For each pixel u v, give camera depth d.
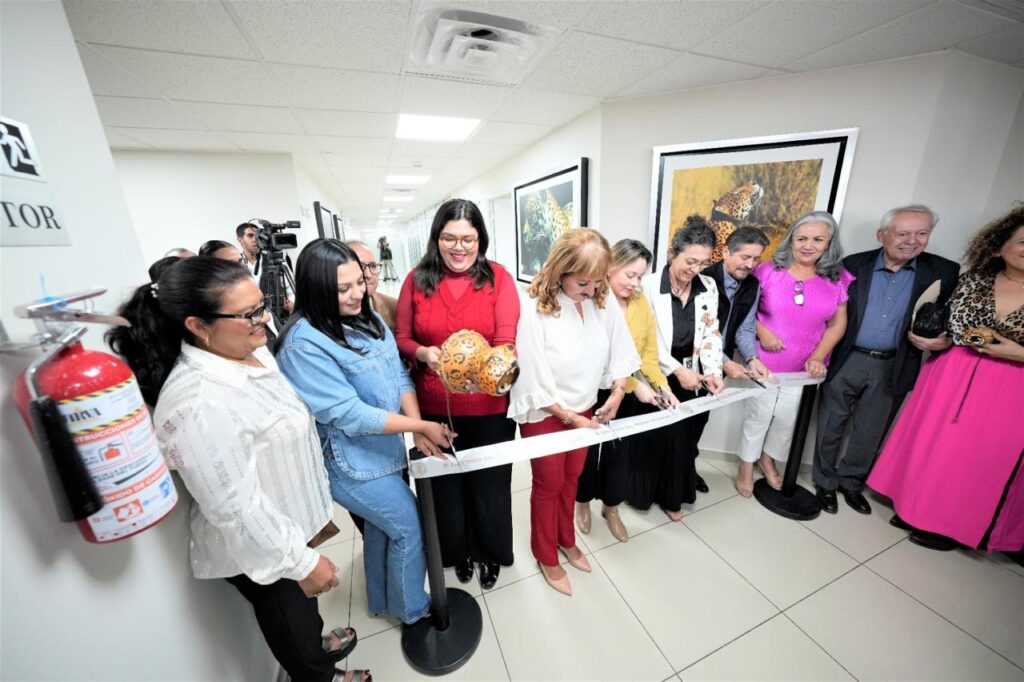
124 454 0.50
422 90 2.07
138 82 1.82
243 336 0.70
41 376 0.46
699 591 1.46
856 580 1.50
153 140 2.85
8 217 0.49
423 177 5.07
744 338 1.80
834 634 1.30
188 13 1.32
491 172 4.55
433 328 1.19
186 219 3.34
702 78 1.95
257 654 1.06
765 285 1.81
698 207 2.12
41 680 0.48
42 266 0.54
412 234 12.09
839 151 1.82
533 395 1.14
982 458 1.49
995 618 1.34
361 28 1.45
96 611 0.56
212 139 2.91
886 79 1.73
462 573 1.52
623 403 1.66
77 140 0.63
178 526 0.76
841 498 1.97
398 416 0.96
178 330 0.70
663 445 1.74
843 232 1.92
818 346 1.78
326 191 5.69
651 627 1.33
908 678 1.17
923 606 1.39
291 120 2.51
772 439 1.97
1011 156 1.86
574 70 1.84
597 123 2.36
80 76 0.65
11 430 0.48
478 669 1.22
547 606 1.42
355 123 2.63
